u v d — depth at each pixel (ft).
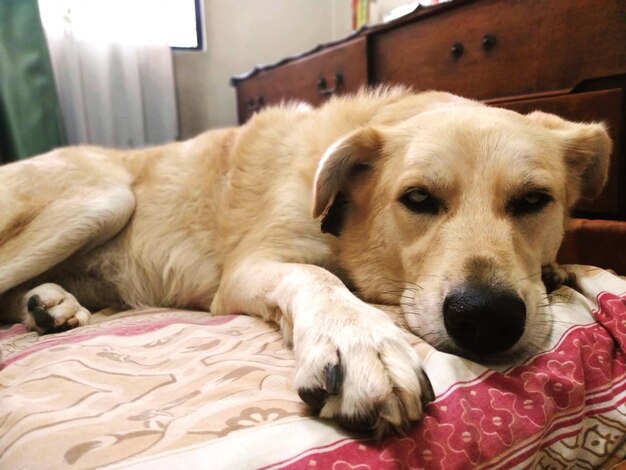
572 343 0.99
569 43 1.70
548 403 0.85
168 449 0.65
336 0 4.42
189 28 4.02
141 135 3.69
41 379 0.91
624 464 0.92
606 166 1.33
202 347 1.06
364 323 0.79
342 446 0.68
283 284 1.09
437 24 2.17
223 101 4.33
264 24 4.34
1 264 1.50
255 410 0.75
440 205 1.07
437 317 0.93
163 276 1.63
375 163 1.22
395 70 2.43
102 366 0.97
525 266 1.02
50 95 3.21
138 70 3.64
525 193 1.05
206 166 1.68
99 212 1.58
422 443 0.71
